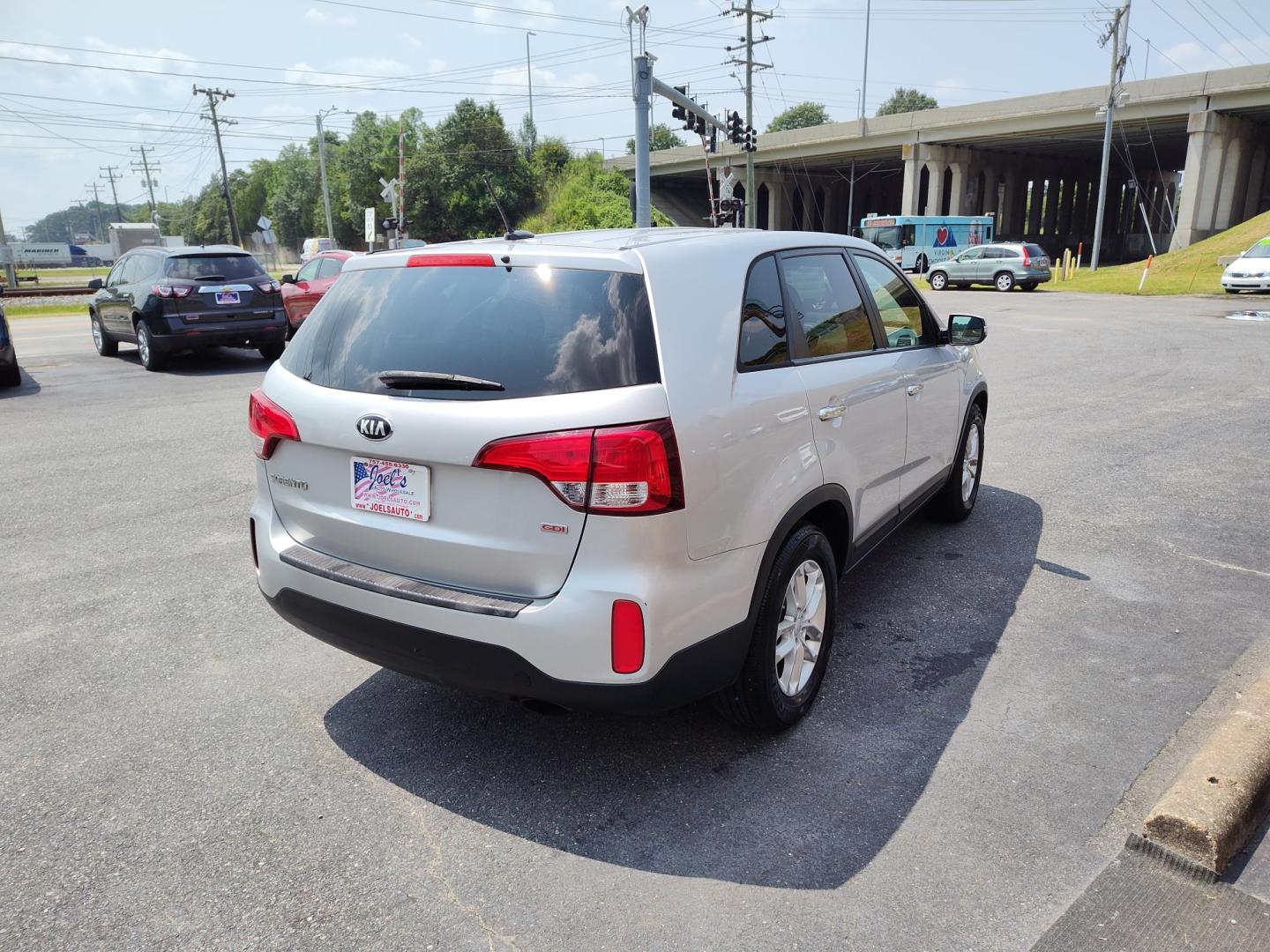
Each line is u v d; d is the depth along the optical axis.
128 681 3.67
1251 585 4.46
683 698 2.63
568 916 2.34
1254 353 12.55
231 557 5.12
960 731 3.19
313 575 2.91
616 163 75.19
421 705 3.46
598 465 2.39
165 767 3.05
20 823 2.75
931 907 2.34
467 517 2.59
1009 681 3.54
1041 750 3.05
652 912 2.35
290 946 2.25
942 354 4.59
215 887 2.47
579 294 2.61
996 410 9.00
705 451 2.56
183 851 2.62
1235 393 9.52
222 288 12.55
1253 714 2.99
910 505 4.32
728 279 2.92
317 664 3.81
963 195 59.06
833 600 3.35
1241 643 3.84
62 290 32.94
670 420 2.47
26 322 22.95
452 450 2.53
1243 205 47.25
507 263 2.74
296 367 3.05
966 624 4.07
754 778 2.93
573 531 2.44
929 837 2.62
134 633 4.12
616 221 65.25
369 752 3.14
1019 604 4.28
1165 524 5.40
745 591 2.78
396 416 2.63
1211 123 41.81
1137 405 9.01
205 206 130.50
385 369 2.77
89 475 6.91
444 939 2.27
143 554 5.18
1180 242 43.06
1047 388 10.22
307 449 2.96
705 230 3.28
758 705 2.99
